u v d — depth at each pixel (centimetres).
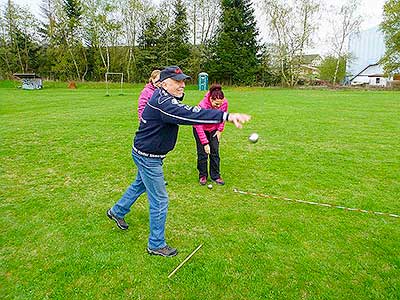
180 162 591
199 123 248
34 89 2711
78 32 3584
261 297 250
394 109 1328
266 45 3741
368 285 262
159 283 264
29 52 3641
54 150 658
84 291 254
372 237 333
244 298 249
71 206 402
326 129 893
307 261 292
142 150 280
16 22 3522
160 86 288
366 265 287
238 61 3712
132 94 2197
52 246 314
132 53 3656
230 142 744
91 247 312
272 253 304
